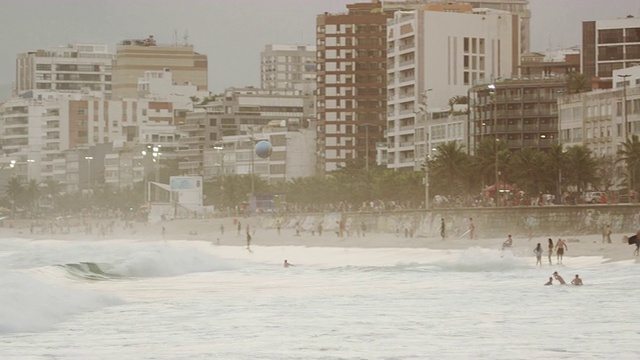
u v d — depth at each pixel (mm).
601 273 141500
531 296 116500
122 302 117812
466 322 95812
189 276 162875
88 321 99938
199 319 101188
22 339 87750
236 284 144875
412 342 84188
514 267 159250
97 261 178375
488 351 79375
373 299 118688
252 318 101562
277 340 86125
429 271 161125
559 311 102312
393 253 198500
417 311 105312
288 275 161750
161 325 96750
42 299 109125
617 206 191375
